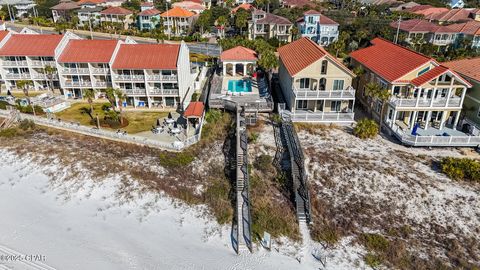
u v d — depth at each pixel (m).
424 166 38.94
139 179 37.47
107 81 54.91
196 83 60.94
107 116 49.88
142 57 53.34
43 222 32.19
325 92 46.62
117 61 52.78
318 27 95.00
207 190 36.03
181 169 39.22
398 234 31.22
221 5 142.88
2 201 34.84
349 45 87.25
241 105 48.88
